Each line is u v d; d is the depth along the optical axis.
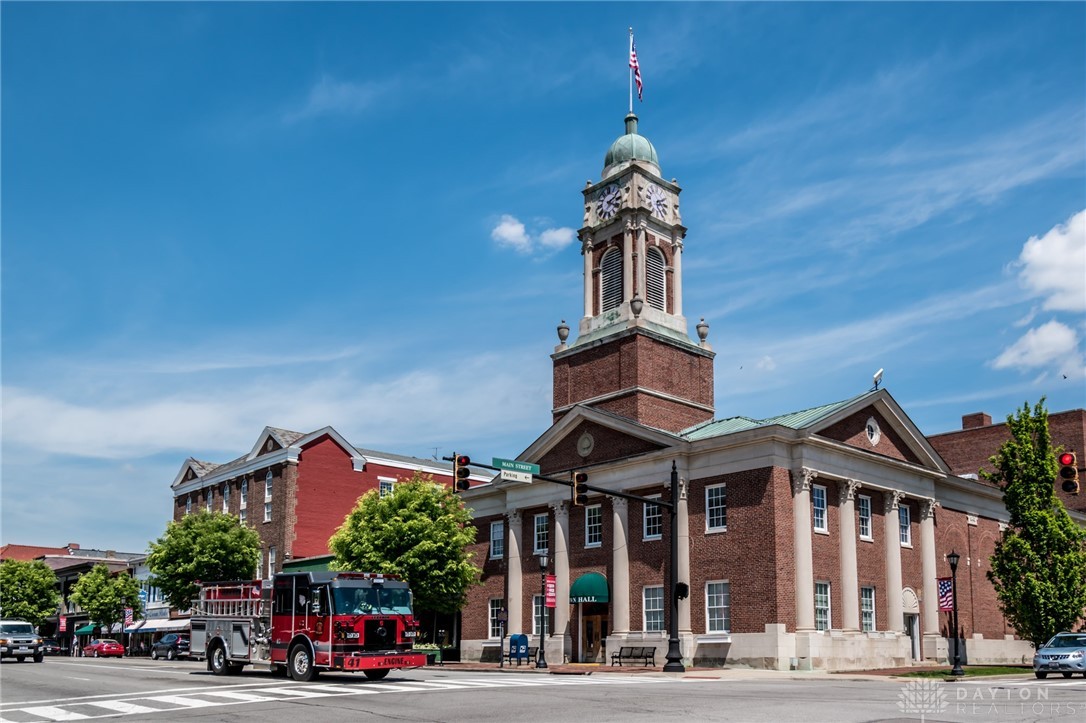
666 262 57.59
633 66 60.53
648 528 47.75
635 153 57.97
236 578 69.69
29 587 110.56
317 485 74.38
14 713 21.53
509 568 54.59
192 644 36.88
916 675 38.91
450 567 51.44
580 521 51.59
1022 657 57.84
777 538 42.56
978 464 74.94
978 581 55.91
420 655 30.86
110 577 97.00
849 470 46.72
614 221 56.81
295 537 72.12
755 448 44.12
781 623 41.84
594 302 57.44
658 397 53.09
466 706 21.53
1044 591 48.28
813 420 45.03
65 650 105.06
